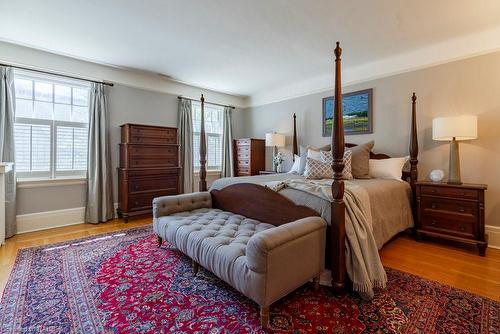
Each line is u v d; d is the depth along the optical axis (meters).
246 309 1.63
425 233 2.90
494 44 2.77
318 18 2.54
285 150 5.09
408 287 1.92
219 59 3.65
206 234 1.97
